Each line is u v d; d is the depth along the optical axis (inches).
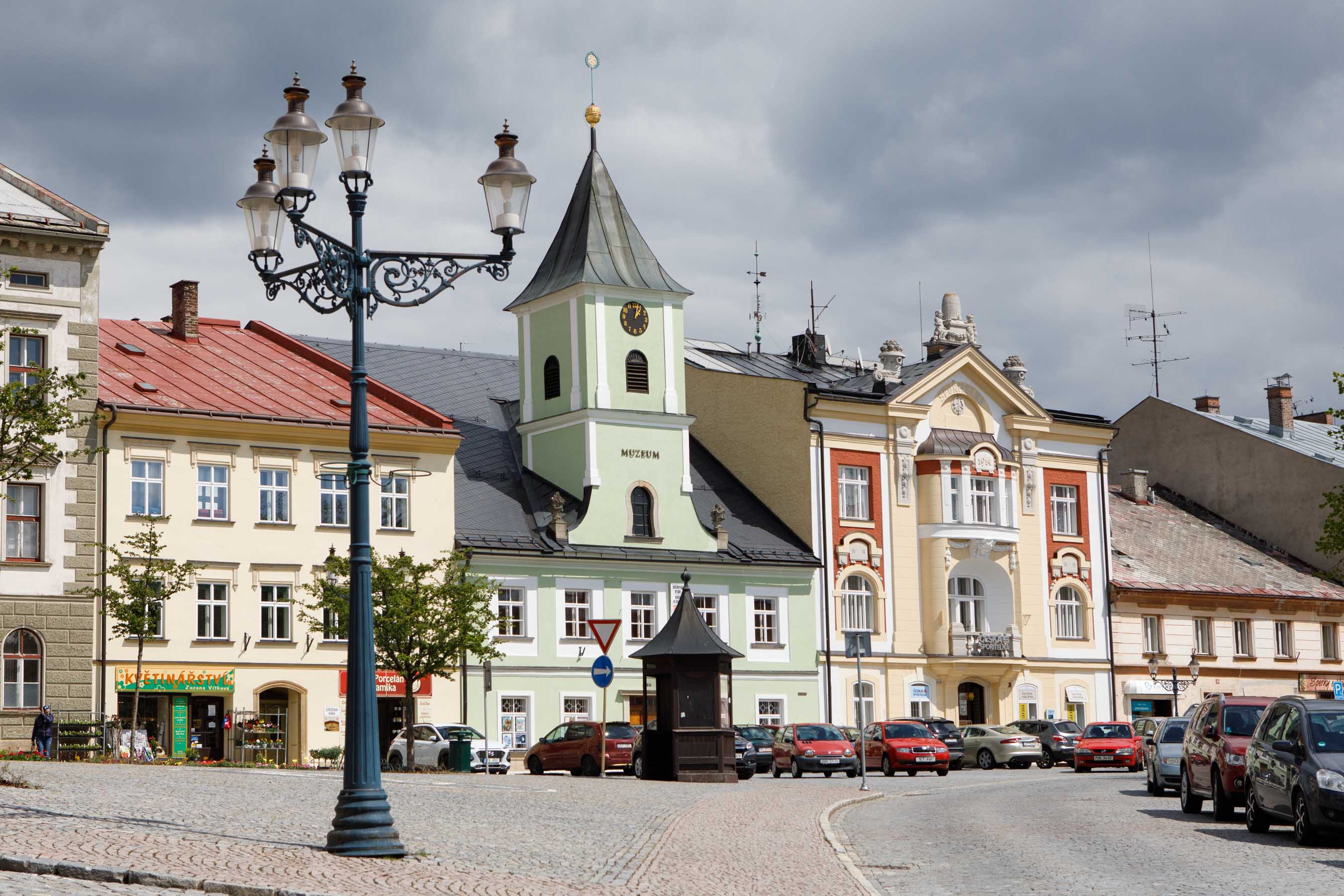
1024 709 2802.7
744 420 2753.4
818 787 1692.9
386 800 809.5
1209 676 3036.4
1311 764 953.5
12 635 1898.4
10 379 1907.0
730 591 2532.0
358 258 829.8
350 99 826.2
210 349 2316.7
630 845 962.1
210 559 2076.8
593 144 2677.2
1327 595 3191.4
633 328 2554.1
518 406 2731.3
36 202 1945.1
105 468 2009.1
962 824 1168.2
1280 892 735.7
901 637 2701.8
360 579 813.2
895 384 2822.3
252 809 1019.9
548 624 2363.4
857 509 2691.9
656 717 1745.8
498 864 828.0
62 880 647.8
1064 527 2923.2
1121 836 1032.8
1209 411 3597.4
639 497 2524.6
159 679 2012.8
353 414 821.9
